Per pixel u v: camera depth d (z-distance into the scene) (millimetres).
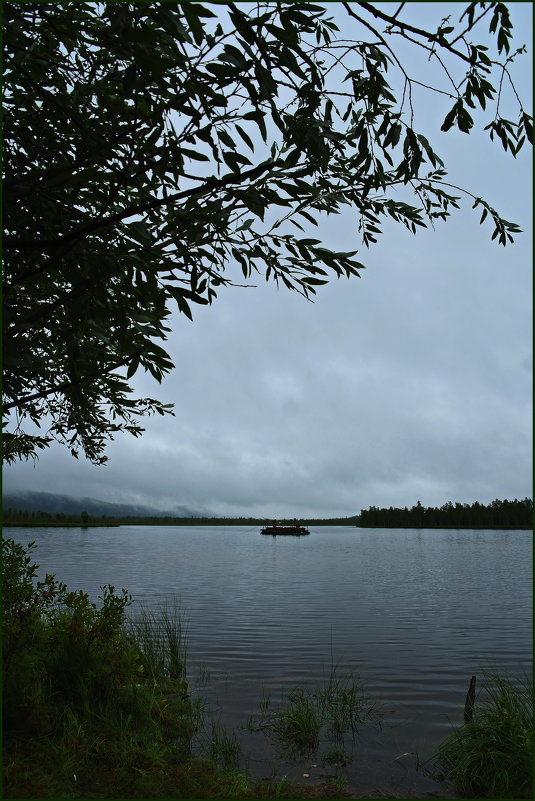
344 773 4988
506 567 36125
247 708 6816
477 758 4812
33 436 5406
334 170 3482
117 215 2795
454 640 11797
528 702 5516
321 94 2826
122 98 3064
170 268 3062
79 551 50188
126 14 2014
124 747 4746
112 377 4230
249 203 2695
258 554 53031
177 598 18969
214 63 2416
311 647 10828
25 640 5391
